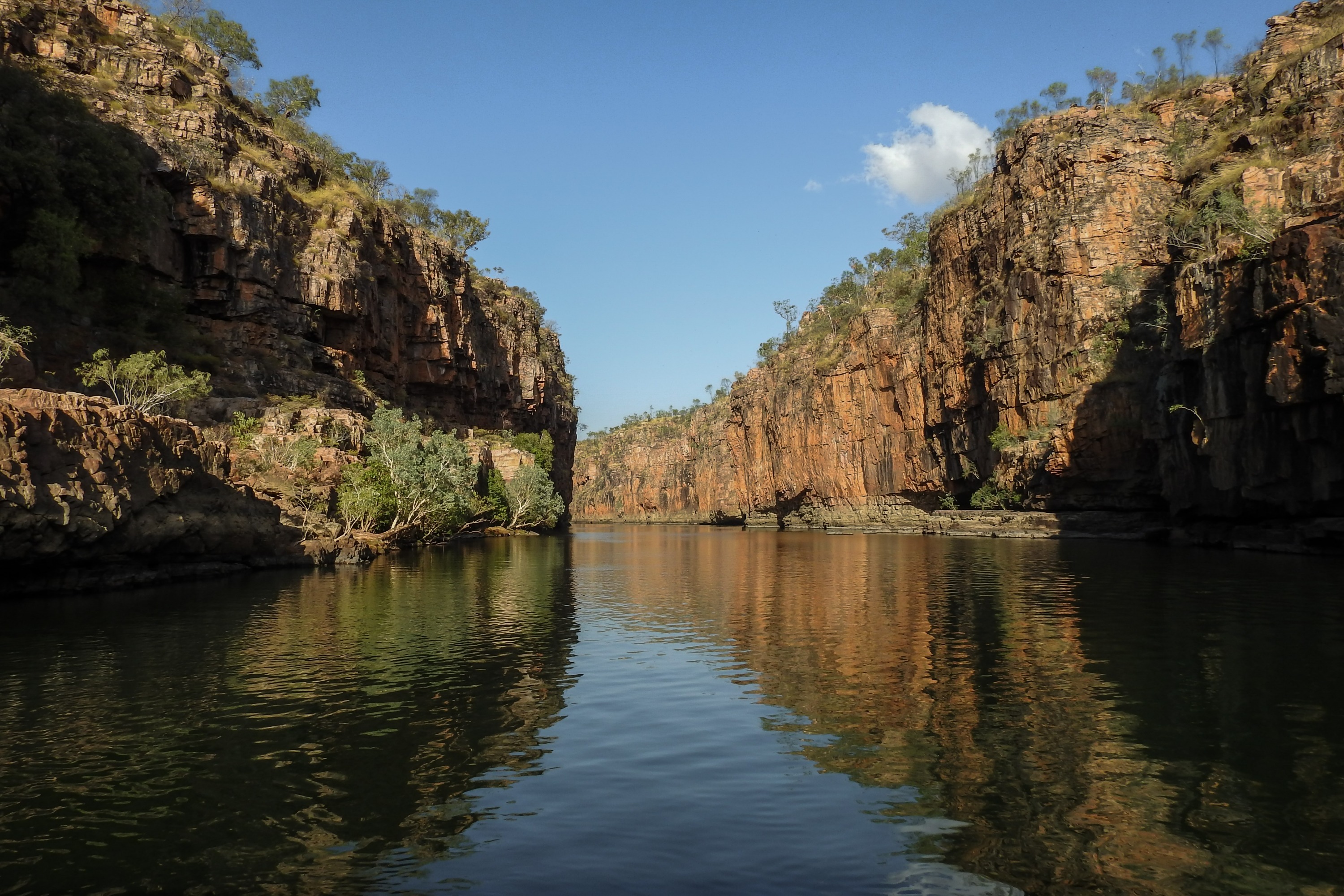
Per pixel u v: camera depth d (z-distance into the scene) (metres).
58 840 9.21
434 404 110.56
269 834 9.39
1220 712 13.89
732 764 11.75
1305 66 65.94
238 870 8.50
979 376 96.25
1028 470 81.31
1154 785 10.73
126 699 15.30
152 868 8.56
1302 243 41.16
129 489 31.14
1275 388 43.34
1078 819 9.72
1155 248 76.94
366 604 28.95
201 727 13.52
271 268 73.94
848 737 12.93
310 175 91.81
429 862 8.66
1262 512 51.06
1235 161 68.12
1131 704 14.48
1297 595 27.73
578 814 9.94
